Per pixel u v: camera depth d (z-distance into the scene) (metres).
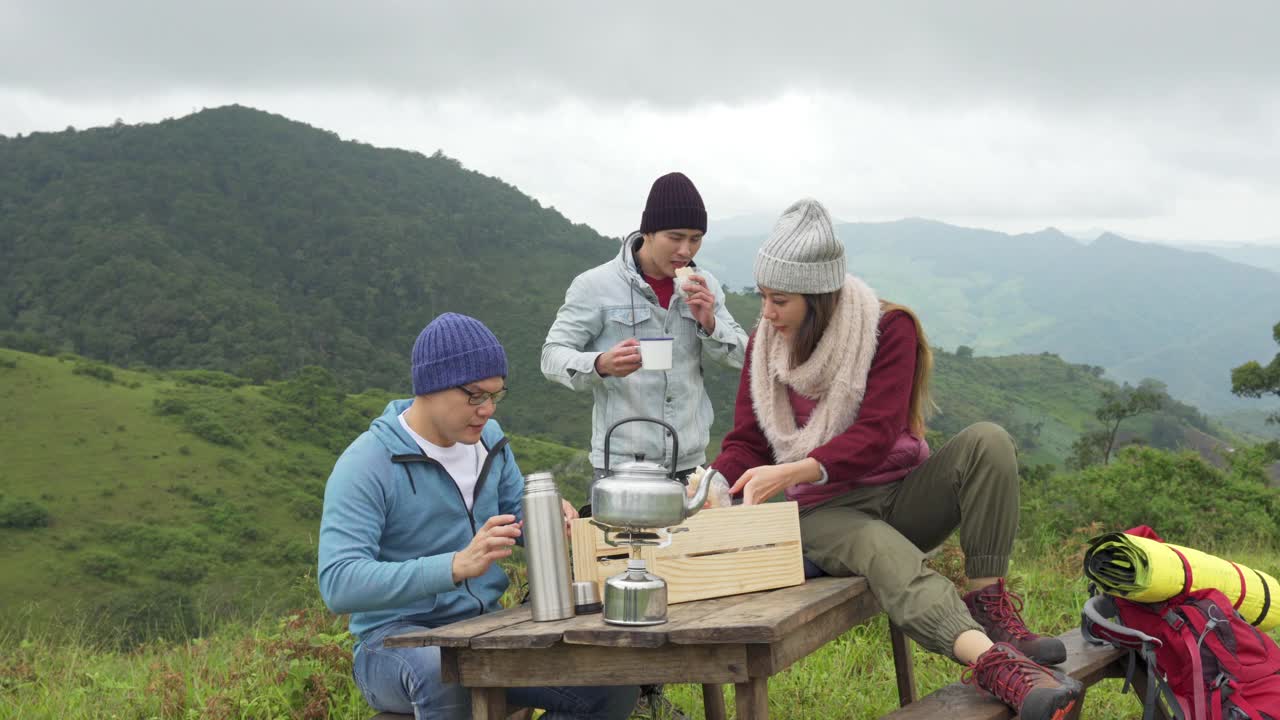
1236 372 42.81
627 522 1.94
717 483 2.54
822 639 2.26
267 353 174.25
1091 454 79.62
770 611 2.00
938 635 2.34
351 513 2.42
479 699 2.12
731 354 4.00
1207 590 2.44
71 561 75.62
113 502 88.94
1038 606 4.65
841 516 2.62
